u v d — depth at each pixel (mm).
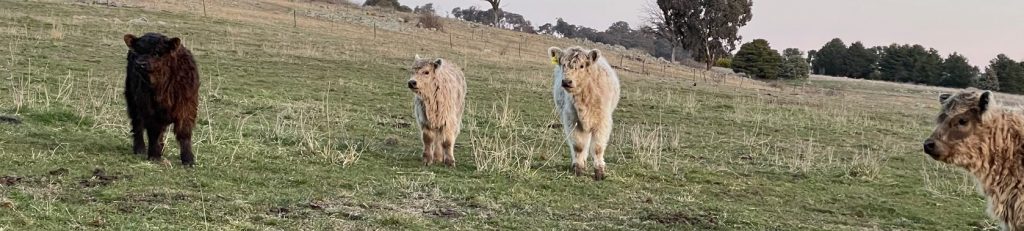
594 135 11078
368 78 21781
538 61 34656
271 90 17875
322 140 12391
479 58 31984
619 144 14188
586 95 10938
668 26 59594
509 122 15844
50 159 9203
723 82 34250
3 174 8328
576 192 9914
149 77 9344
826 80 49500
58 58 19391
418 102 11164
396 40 35312
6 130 10547
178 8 35031
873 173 12570
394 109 17000
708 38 57688
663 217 8742
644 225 8375
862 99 31578
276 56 24203
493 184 9875
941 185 12000
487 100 19578
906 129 19844
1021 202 6594
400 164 10930
